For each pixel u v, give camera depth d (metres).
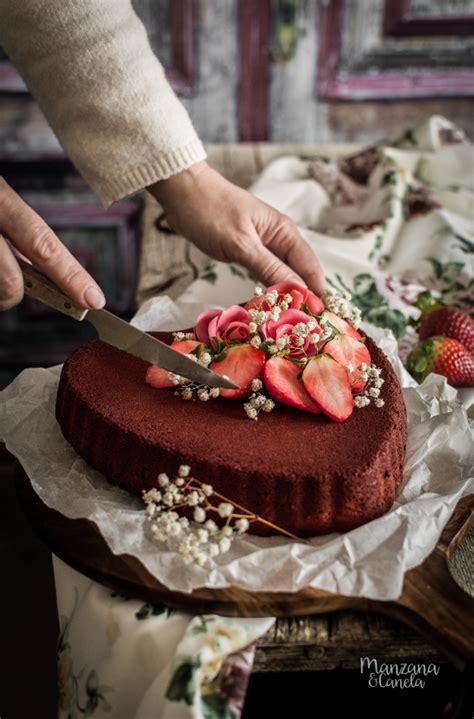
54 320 1.92
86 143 0.93
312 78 1.74
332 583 0.62
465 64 1.73
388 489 0.69
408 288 1.07
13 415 0.81
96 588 0.66
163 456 0.68
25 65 0.92
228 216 0.95
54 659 0.93
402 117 1.80
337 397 0.71
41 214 1.82
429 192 1.28
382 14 1.66
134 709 0.62
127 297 1.94
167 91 0.93
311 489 0.66
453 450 0.76
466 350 0.89
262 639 0.63
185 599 0.62
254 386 0.72
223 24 1.67
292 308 0.78
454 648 0.59
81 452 0.75
